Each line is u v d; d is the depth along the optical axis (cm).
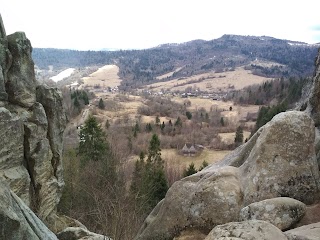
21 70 1678
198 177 1605
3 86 1575
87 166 3509
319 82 1730
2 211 755
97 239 1492
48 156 1838
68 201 2780
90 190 2748
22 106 1700
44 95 1869
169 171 5272
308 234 959
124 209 1728
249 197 1391
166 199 1588
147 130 8488
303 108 2116
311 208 1271
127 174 4159
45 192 1812
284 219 1193
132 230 1644
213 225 1407
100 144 4262
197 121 10606
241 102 13575
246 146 1684
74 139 5872
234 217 1377
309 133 1448
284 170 1401
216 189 1446
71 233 1564
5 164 1535
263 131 1538
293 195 1369
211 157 7075
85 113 8581
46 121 1794
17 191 1573
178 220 1498
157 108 12069
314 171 1402
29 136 1686
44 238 902
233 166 1650
